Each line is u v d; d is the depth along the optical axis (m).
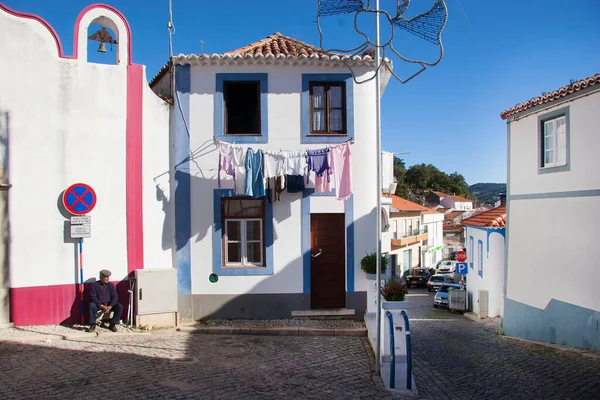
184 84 10.88
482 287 19.17
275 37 13.11
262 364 7.96
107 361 7.71
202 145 10.89
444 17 7.02
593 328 10.59
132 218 10.22
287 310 10.92
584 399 7.12
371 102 11.11
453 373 8.56
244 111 11.72
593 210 10.66
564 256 11.63
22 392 6.29
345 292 11.03
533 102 12.74
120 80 10.23
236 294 10.87
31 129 9.47
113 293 9.62
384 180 12.72
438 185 86.62
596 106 10.59
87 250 9.83
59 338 8.80
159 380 6.94
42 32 9.61
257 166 10.17
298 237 10.95
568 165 11.53
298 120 10.95
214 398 6.38
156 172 10.64
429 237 46.88
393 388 7.14
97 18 10.24
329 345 9.23
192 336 9.56
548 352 10.54
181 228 10.83
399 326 7.57
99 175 9.97
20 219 9.35
